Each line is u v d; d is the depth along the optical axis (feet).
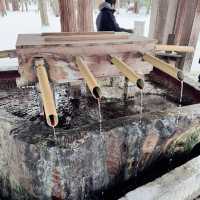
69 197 5.15
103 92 7.80
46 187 4.82
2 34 29.37
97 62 5.31
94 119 6.22
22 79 4.90
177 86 8.23
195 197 6.10
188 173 5.47
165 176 5.35
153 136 5.58
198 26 12.90
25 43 4.82
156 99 7.66
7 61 16.08
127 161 5.59
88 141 4.64
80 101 7.12
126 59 5.60
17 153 4.61
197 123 6.17
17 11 62.28
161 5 13.24
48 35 5.81
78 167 4.80
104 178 5.43
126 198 4.68
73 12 10.82
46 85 3.93
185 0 12.41
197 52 21.77
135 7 56.65
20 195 5.52
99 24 12.73
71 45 4.89
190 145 6.66
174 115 5.72
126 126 5.06
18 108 6.49
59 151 4.36
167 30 13.58
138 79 4.03
